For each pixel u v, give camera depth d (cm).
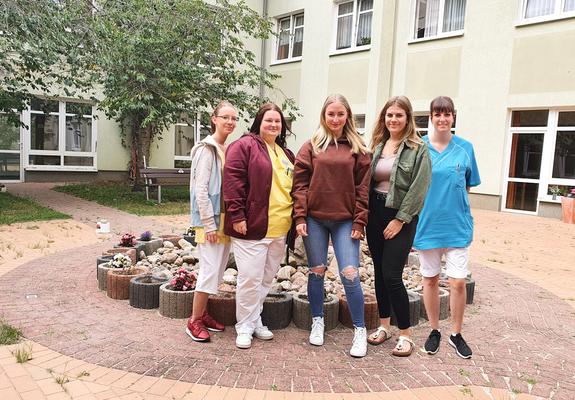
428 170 331
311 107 1736
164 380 300
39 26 928
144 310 423
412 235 346
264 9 1888
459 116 1351
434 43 1399
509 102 1248
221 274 374
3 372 304
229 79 1293
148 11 1152
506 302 498
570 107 1161
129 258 484
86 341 353
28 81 1134
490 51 1277
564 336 406
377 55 1493
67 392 283
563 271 658
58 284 493
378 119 363
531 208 1239
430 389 301
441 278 512
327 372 320
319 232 353
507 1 1239
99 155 1706
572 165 1173
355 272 343
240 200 341
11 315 400
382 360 341
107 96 1173
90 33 1036
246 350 349
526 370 334
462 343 357
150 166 1766
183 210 1137
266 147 356
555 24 1160
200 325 366
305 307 395
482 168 1309
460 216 346
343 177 338
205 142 352
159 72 1138
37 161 1603
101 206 1143
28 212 980
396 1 1487
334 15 1661
